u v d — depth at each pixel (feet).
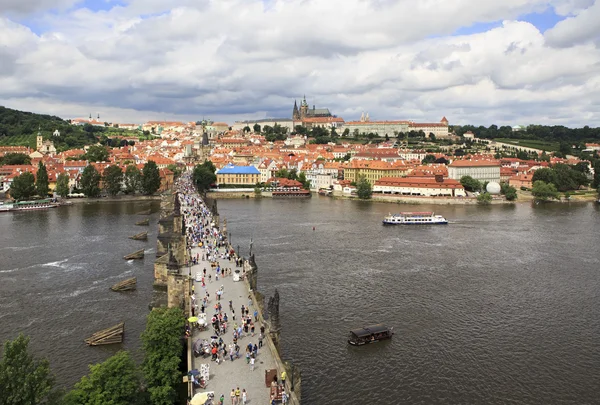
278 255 589.32
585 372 314.55
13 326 365.61
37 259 548.31
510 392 289.94
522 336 365.81
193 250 491.31
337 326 374.22
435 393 286.25
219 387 231.50
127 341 339.36
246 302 341.82
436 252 624.18
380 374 304.50
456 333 367.45
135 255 553.23
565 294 460.96
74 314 388.16
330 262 560.61
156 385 246.06
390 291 458.91
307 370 306.96
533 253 623.77
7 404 188.55
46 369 206.08
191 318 289.33
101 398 214.07
